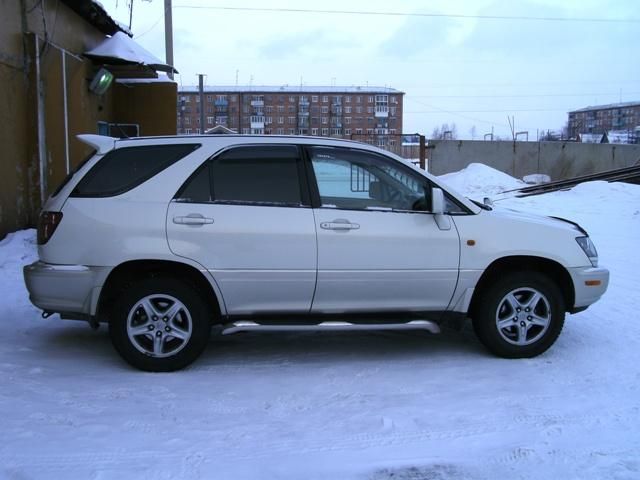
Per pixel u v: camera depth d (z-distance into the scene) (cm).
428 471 341
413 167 508
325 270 481
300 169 492
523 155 3058
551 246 512
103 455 351
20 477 325
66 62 1107
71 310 474
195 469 338
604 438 382
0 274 749
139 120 1541
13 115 927
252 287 478
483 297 513
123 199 471
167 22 2016
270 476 332
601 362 518
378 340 584
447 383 470
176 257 465
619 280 833
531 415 414
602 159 2895
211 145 488
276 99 12731
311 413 414
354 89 13050
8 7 909
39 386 449
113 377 473
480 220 508
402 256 490
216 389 454
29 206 981
